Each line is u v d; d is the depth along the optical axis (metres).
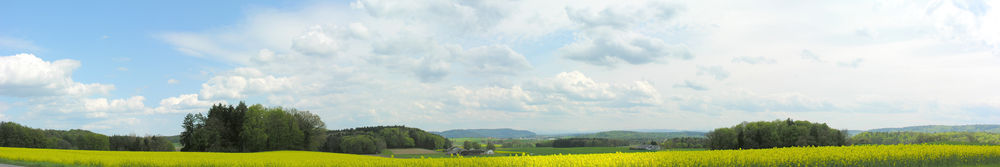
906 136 117.06
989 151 32.62
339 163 28.06
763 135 101.69
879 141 115.00
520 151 130.50
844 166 25.88
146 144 105.81
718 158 26.69
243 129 89.94
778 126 102.06
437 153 116.06
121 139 104.88
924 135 111.12
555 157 28.83
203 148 87.00
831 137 95.88
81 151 51.56
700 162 25.80
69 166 28.58
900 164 26.61
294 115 96.88
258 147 89.44
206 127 88.69
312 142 96.38
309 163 28.92
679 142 139.25
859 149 34.50
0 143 87.69
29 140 91.62
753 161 25.62
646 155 28.94
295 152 65.00
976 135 106.44
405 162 27.08
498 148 154.12
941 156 29.77
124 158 34.53
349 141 111.69
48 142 96.00
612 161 26.27
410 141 133.88
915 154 30.05
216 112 91.81
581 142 163.00
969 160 29.00
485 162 26.31
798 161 26.28
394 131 134.00
